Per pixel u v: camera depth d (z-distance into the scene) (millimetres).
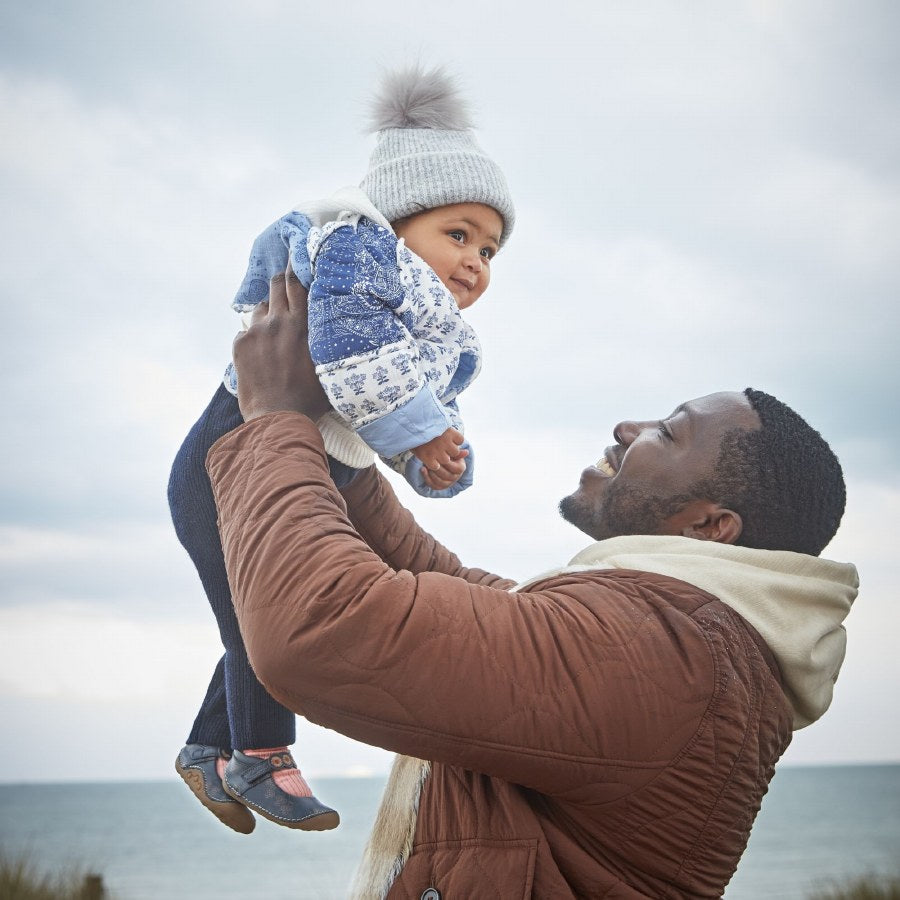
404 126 2268
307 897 34906
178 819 75688
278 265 1975
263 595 1511
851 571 1876
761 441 1901
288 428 1687
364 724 1497
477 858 1577
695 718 1561
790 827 60938
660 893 1602
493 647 1500
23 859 13445
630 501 1966
